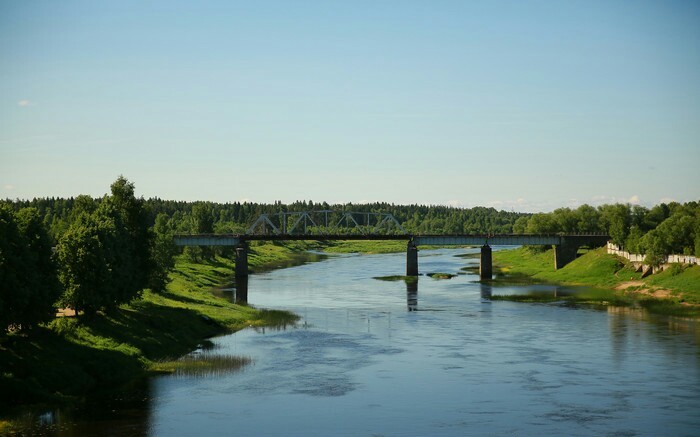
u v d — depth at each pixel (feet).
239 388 222.28
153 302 342.64
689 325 343.05
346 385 226.79
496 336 315.37
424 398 211.82
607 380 232.73
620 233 615.57
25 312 216.95
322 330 332.39
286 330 332.19
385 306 422.41
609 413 196.54
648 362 258.98
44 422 183.52
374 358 267.80
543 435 178.81
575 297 463.01
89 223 280.92
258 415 194.18
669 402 206.80
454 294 488.85
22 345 224.33
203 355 271.69
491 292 499.92
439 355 273.54
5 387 197.67
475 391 219.82
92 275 266.36
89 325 264.11
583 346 290.15
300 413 196.34
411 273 654.94
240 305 418.72
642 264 542.57
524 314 385.50
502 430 182.60
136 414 193.16
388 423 188.03
